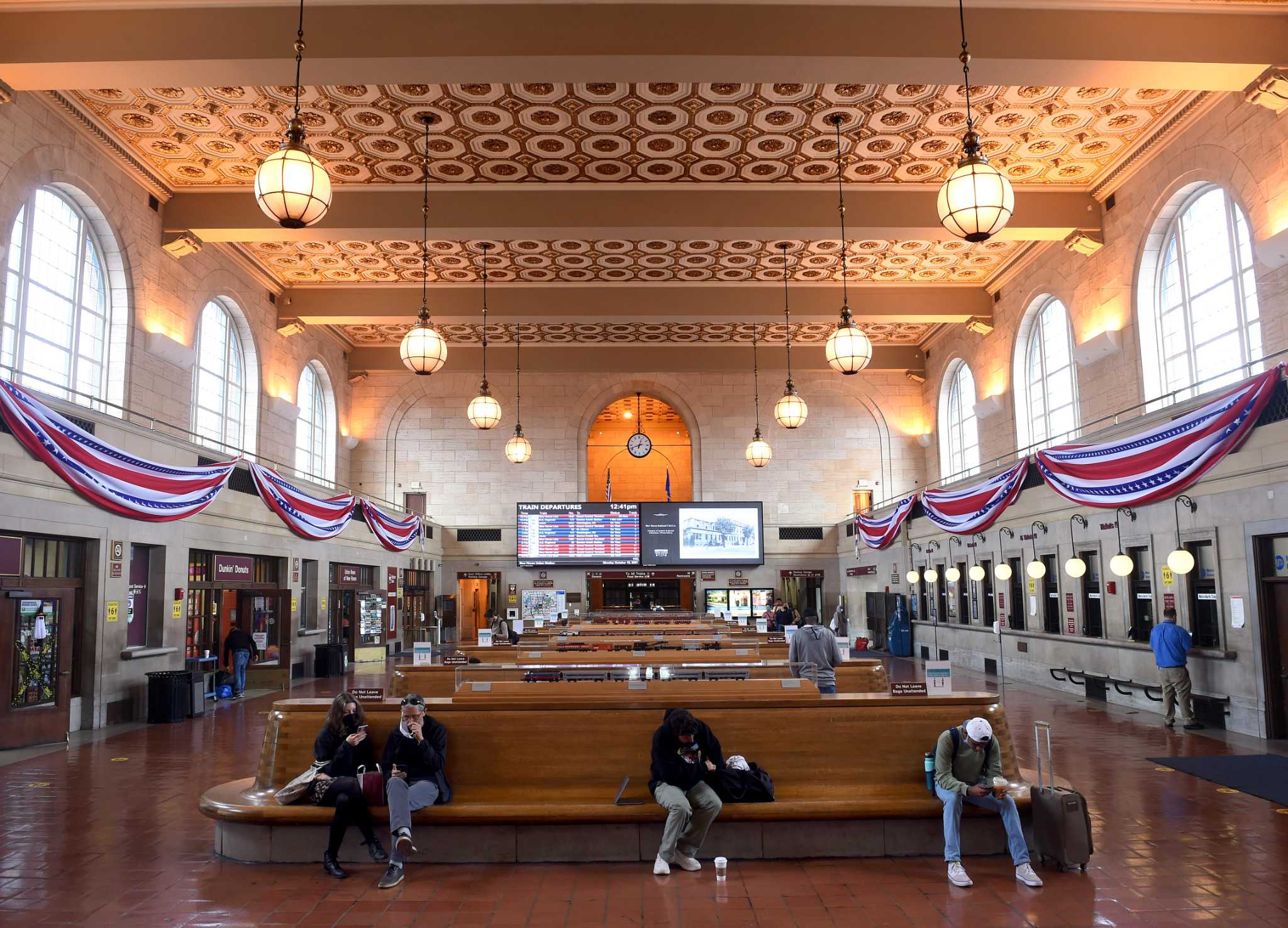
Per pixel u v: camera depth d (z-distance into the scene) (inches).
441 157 490.9
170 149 487.5
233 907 184.1
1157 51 368.8
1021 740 383.9
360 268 684.1
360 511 800.9
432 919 175.9
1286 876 199.6
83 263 480.1
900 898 186.4
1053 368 661.3
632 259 663.8
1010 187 280.2
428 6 359.3
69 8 362.9
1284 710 374.9
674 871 204.8
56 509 398.6
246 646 574.6
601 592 1026.7
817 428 1029.8
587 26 357.7
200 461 516.7
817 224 535.5
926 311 738.2
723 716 227.6
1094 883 195.0
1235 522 396.2
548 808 210.7
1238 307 454.3
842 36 359.9
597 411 1050.1
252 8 360.8
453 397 1024.2
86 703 426.9
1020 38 365.4
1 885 199.5
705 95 427.8
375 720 226.5
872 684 351.6
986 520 589.0
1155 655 419.8
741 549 989.2
